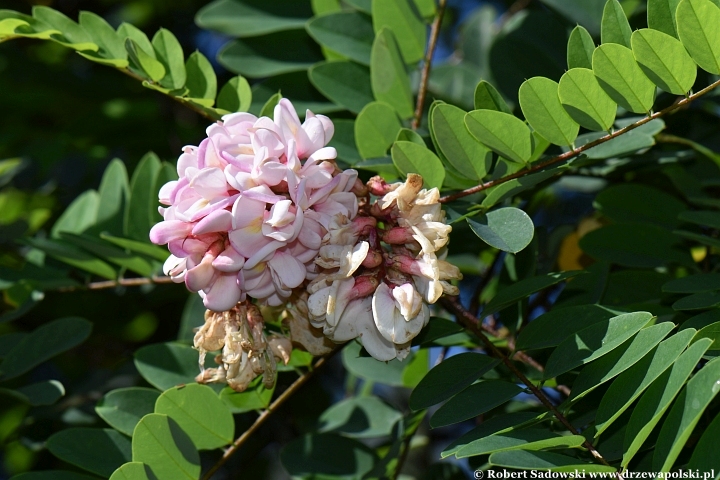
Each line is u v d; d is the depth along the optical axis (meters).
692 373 0.90
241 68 1.09
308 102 1.07
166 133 1.32
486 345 0.97
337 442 1.05
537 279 0.95
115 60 0.99
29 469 1.34
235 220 0.90
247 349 0.93
